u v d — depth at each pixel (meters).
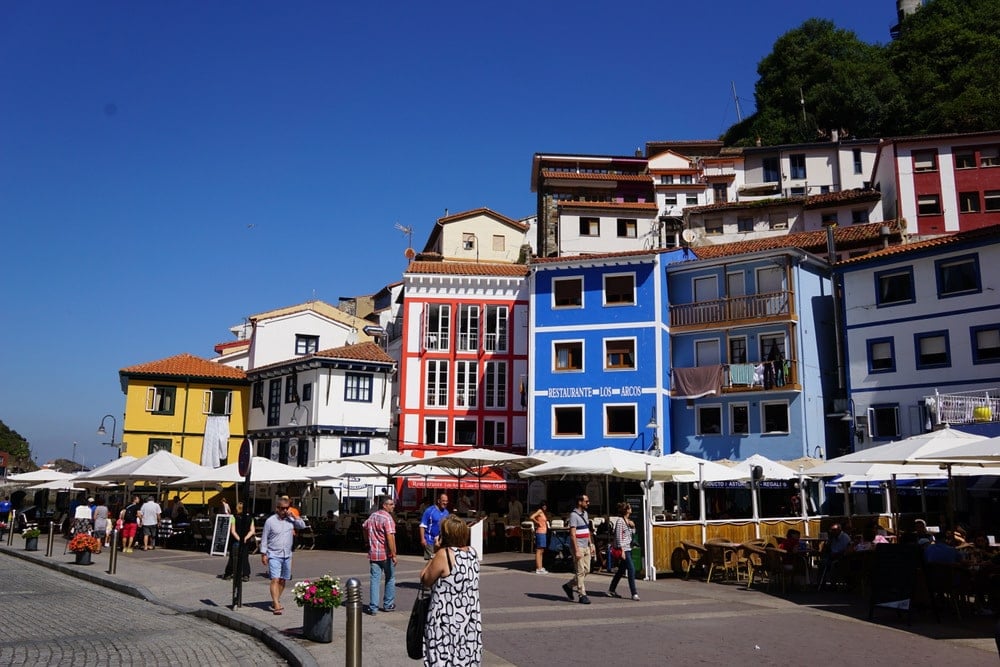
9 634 12.39
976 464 19.80
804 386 35.91
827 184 67.00
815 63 84.00
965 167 53.66
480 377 42.12
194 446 46.94
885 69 78.19
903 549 13.68
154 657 10.50
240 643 11.58
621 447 37.28
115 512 37.50
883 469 21.03
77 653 10.76
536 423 38.72
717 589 18.08
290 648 10.38
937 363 33.47
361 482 40.44
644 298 38.41
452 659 6.78
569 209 52.62
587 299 39.22
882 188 58.38
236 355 54.41
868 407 35.38
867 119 76.38
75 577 21.61
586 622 12.88
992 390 30.61
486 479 37.88
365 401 43.28
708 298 38.91
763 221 57.91
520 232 57.28
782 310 36.25
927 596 14.27
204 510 44.44
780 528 23.66
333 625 12.20
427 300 42.84
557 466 21.61
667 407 37.69
